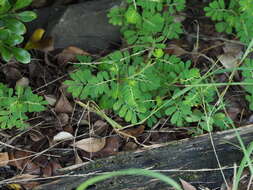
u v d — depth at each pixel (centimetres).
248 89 94
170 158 92
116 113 96
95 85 91
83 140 93
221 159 92
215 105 93
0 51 88
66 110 96
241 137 93
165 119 95
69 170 91
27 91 91
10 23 87
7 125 91
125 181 90
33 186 90
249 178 91
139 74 91
